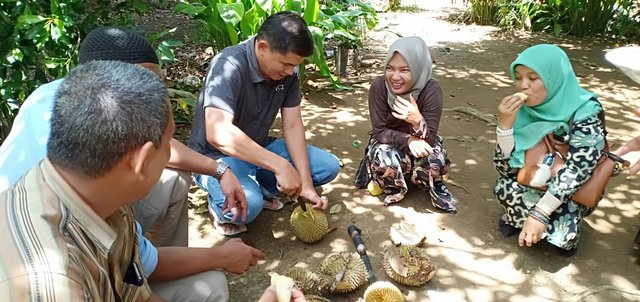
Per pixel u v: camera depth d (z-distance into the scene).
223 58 2.60
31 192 1.09
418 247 2.63
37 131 1.73
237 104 2.67
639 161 2.45
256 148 2.48
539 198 2.65
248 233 2.88
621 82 5.44
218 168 2.32
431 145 2.96
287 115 2.87
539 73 2.42
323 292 2.38
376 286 2.19
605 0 7.20
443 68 5.94
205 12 4.47
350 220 3.00
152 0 7.47
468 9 8.27
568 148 2.51
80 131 1.04
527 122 2.67
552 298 2.41
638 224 2.97
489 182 3.43
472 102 4.89
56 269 0.99
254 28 4.36
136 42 1.93
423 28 7.82
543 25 7.60
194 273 1.85
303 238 2.76
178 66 5.38
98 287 1.13
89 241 1.13
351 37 4.93
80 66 1.15
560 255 2.70
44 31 2.89
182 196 2.31
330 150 3.84
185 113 4.15
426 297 2.41
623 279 2.52
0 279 0.97
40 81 3.13
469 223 2.98
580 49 6.74
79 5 3.25
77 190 1.11
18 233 1.02
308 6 4.49
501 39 7.23
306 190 2.70
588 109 2.48
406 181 3.32
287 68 2.52
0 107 3.13
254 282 2.51
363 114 4.47
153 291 1.80
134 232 1.45
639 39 7.13
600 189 2.49
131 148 1.08
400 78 2.85
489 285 2.49
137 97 1.08
